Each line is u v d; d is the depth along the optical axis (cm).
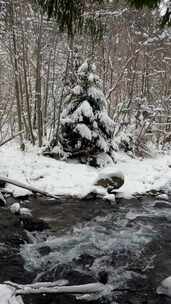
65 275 584
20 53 1569
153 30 1641
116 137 1666
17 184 806
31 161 1282
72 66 1512
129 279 577
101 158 1375
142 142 1744
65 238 730
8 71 1828
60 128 1413
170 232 787
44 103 1695
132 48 1758
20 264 612
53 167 1255
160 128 1984
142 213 913
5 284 455
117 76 1816
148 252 680
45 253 659
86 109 1354
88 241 719
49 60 1577
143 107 1755
